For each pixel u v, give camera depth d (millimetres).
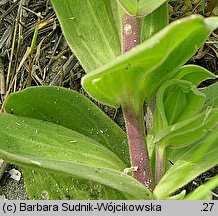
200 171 241
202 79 264
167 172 245
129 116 243
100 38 263
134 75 221
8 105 266
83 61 258
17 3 343
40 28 338
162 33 174
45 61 335
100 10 267
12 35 339
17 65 329
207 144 247
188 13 326
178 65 224
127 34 251
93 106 278
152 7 236
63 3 263
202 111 256
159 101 243
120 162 256
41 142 252
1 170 305
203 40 204
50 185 261
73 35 261
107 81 220
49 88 268
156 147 251
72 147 254
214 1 320
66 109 275
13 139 249
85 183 260
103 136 276
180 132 240
